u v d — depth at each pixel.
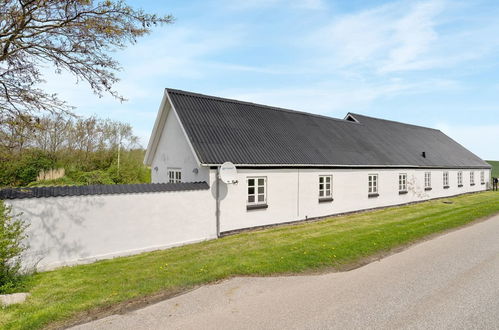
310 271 7.02
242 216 11.47
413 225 11.99
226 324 4.57
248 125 13.91
